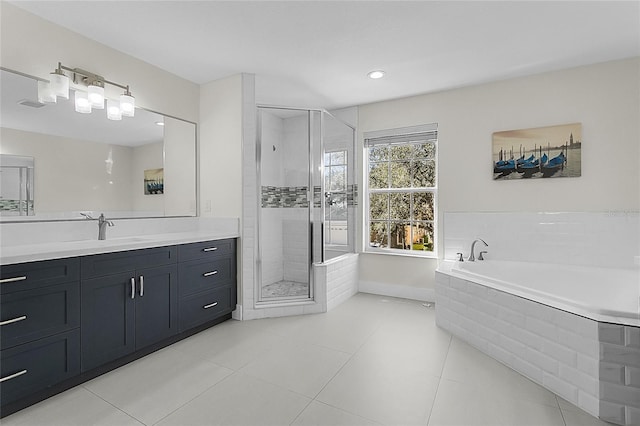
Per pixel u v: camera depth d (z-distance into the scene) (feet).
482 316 7.72
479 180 10.85
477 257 10.82
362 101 12.51
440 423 5.08
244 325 9.44
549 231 9.85
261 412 5.34
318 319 9.97
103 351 6.46
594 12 6.79
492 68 9.61
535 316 6.38
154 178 9.39
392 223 12.89
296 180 11.11
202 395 5.84
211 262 9.08
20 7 6.59
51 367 5.66
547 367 6.10
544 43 8.14
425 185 12.21
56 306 5.74
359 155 13.12
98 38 7.84
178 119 10.06
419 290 12.05
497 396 5.85
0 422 5.07
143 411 5.37
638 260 8.81
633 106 8.91
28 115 6.84
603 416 5.19
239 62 9.20
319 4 6.59
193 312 8.51
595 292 8.57
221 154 10.27
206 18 7.06
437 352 7.64
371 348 7.86
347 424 5.04
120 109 8.27
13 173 6.66
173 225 9.87
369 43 8.17
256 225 10.23
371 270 13.02
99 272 6.40
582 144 9.43
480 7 6.66
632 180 8.91
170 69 9.61
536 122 10.02
